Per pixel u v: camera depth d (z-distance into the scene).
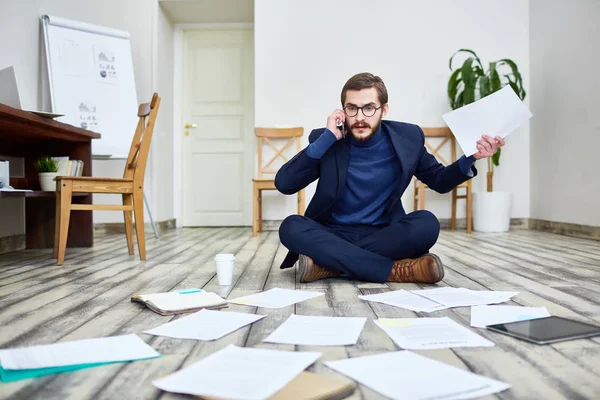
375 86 1.61
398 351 0.95
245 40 5.01
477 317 1.22
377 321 1.18
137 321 1.23
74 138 2.87
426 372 0.82
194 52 5.02
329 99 4.48
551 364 0.89
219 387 0.74
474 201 4.23
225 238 3.70
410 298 1.45
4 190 2.22
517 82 4.41
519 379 0.82
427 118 4.44
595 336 1.06
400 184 1.71
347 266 1.70
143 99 4.41
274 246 3.10
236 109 5.01
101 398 0.76
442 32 4.43
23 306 1.42
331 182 1.74
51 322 1.23
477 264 2.24
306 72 4.48
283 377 0.77
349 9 4.46
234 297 1.54
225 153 5.02
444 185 1.75
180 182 5.01
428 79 4.44
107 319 1.25
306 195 4.45
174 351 0.98
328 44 4.47
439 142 4.38
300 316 1.23
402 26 4.44
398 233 1.71
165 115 4.68
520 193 4.47
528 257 2.48
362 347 0.99
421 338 1.03
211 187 5.02
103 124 3.83
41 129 2.49
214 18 4.88
